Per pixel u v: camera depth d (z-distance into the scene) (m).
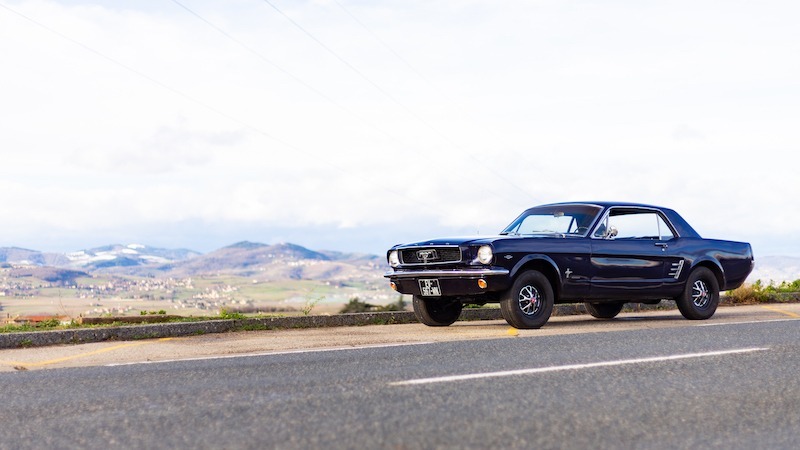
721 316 12.41
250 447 3.85
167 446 3.93
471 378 5.70
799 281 17.64
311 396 5.13
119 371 6.68
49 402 5.26
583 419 4.41
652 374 5.88
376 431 4.12
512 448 3.79
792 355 6.84
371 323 11.84
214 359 7.34
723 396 5.10
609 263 10.73
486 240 9.86
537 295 10.22
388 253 10.90
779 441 4.05
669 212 11.75
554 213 11.23
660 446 3.91
